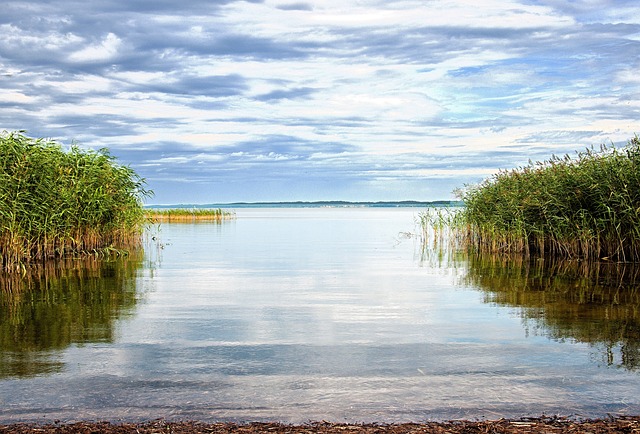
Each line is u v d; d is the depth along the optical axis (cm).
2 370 720
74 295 1261
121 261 1945
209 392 646
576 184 1902
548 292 1308
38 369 724
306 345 845
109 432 528
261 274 1638
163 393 643
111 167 2194
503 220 2231
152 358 774
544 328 949
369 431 531
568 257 1967
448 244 2734
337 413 586
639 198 1695
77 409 595
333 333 920
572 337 887
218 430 534
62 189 1850
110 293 1291
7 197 1597
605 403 611
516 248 2252
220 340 872
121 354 793
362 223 5338
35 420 565
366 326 970
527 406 604
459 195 2550
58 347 827
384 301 1208
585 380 684
